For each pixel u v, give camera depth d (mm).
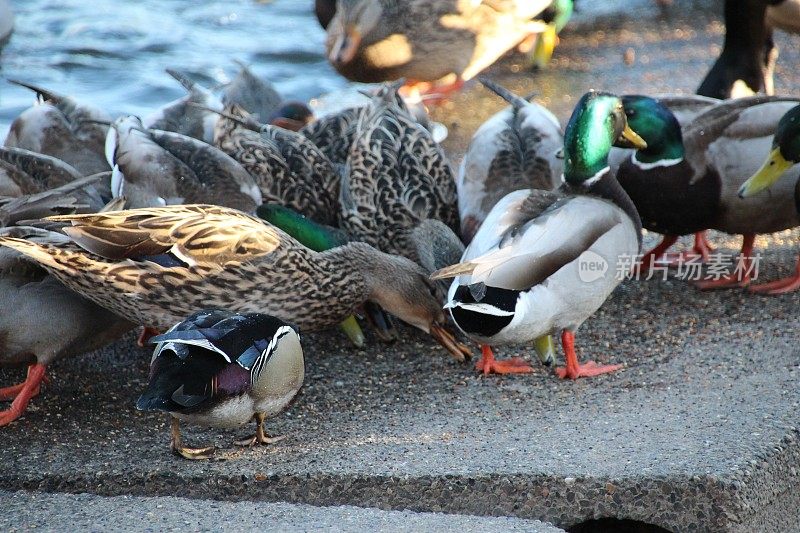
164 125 11977
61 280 8102
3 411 8391
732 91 13859
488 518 6836
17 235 8156
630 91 15922
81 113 11672
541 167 10656
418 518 6801
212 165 10383
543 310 8219
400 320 10188
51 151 11242
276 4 20703
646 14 19562
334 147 12086
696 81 16281
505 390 8570
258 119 13547
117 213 8203
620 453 7191
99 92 16578
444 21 15297
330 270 9094
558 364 9055
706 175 10172
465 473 7016
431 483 7020
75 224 7980
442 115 15297
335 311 9180
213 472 7199
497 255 7980
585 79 16500
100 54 17906
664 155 10180
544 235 8156
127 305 8320
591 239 8344
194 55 18062
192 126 12039
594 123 8867
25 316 8094
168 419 8242
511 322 8102
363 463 7238
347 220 10789
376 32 15219
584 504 6918
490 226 8414
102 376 9023
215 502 6973
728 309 9961
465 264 7832
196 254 8328
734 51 13883
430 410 8227
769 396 8000
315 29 19469
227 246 8445
